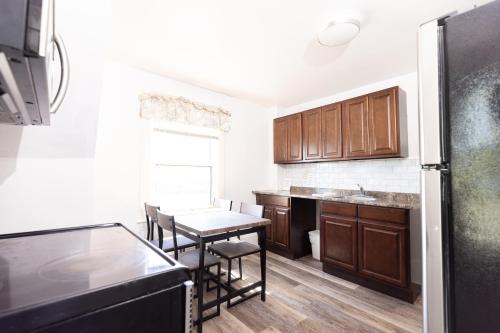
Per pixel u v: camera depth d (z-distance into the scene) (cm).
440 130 67
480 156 59
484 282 58
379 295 229
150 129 277
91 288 51
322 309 205
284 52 230
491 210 57
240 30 196
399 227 220
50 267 64
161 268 64
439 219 67
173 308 61
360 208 248
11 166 114
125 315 53
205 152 334
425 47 71
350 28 181
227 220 217
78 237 96
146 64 259
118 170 256
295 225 328
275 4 165
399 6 166
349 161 325
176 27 192
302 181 381
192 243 240
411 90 275
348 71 273
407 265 215
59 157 125
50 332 44
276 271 283
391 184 285
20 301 45
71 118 122
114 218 253
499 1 57
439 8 168
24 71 39
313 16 177
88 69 120
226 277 265
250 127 388
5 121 85
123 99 260
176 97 295
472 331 60
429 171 69
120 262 68
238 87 325
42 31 33
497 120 56
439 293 66
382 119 264
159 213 205
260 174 400
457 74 64
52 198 123
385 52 229
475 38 60
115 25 190
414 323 186
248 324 185
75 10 110
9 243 86
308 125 342
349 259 255
